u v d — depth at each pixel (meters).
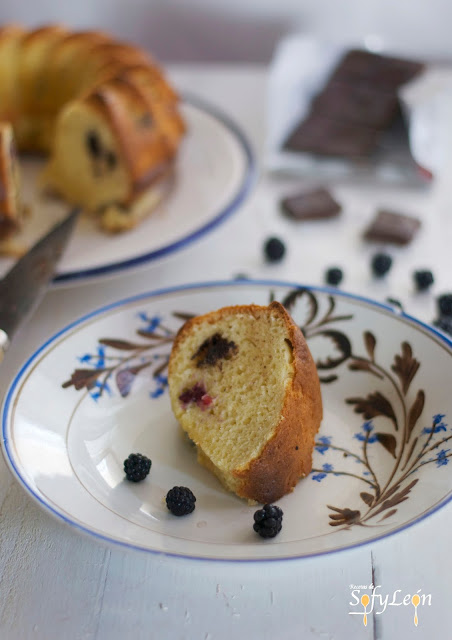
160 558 0.44
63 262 0.69
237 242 0.76
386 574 0.49
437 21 1.10
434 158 0.84
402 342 0.57
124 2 1.12
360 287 0.70
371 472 0.52
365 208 0.81
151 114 0.81
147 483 0.52
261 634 0.46
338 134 0.85
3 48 0.89
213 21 1.12
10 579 0.49
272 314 0.54
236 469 0.50
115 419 0.56
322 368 0.59
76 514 0.48
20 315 0.61
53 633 0.46
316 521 0.49
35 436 0.52
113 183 0.80
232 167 0.82
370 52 0.87
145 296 0.61
